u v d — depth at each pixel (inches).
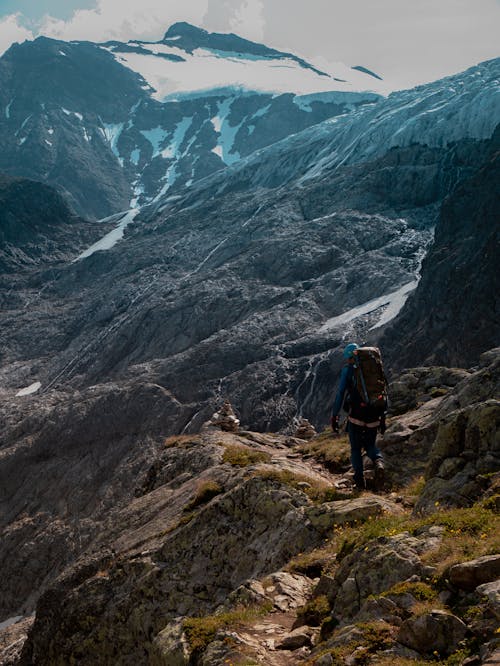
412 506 474.9
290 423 5693.9
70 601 562.9
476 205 6579.7
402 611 288.7
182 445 855.1
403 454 597.9
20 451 5821.9
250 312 7711.6
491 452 422.3
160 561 539.2
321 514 477.7
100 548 644.1
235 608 386.6
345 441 707.4
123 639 512.1
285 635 333.4
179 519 597.3
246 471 620.7
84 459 5615.2
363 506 468.4
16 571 4640.8
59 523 4960.6
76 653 534.6
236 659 314.8
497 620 258.1
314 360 6166.3
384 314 6761.8
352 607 323.0
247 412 5821.9
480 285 5142.7
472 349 4830.2
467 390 595.2
